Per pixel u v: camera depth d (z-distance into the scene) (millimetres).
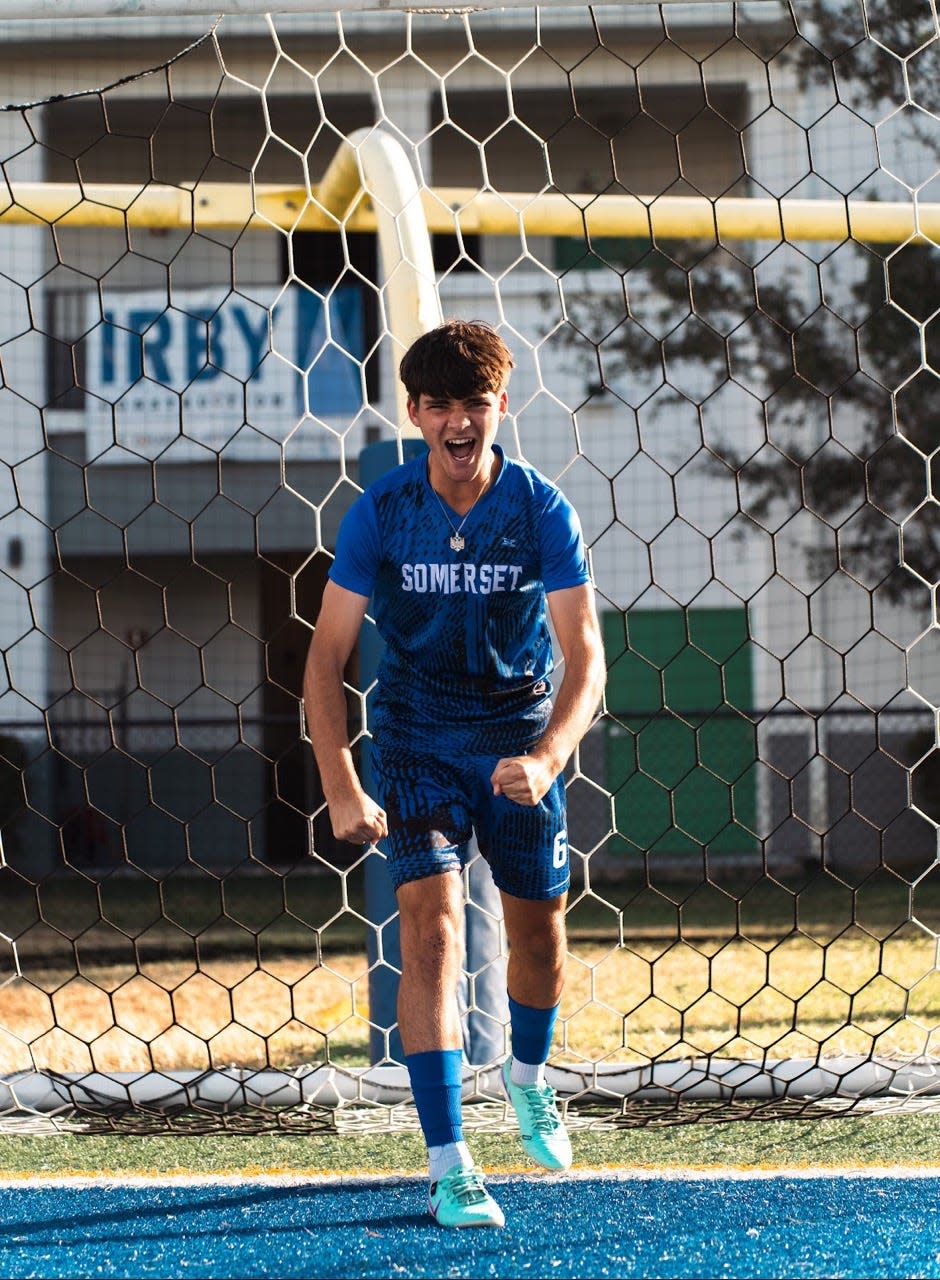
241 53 41469
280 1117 12336
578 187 49844
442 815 9547
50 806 45312
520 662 9922
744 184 41000
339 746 9445
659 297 42906
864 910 29062
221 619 52969
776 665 44250
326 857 42938
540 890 9961
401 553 9727
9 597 46375
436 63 42406
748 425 43625
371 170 15281
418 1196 10344
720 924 27750
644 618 45188
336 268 47719
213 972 23531
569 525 9789
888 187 39312
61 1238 9508
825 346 40188
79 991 21594
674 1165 11180
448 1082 9281
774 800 42438
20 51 41719
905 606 42594
